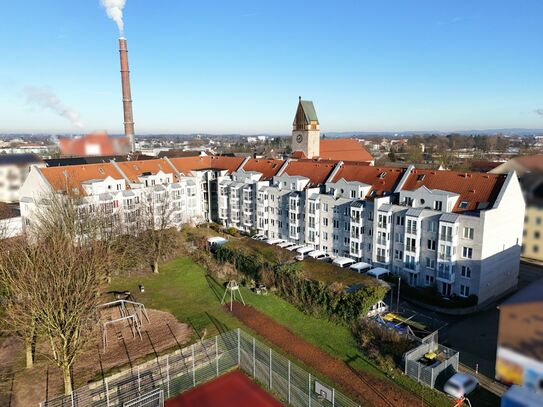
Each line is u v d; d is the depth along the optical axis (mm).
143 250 76938
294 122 133875
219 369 47750
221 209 110438
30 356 46625
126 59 135625
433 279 65062
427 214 64875
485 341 51719
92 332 47188
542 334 17234
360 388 42938
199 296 65938
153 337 53344
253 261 71250
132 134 140500
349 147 144000
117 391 43312
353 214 75625
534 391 17609
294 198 87625
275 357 48906
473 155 99875
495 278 63000
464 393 40750
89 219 69812
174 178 108125
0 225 85375
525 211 32812
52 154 159500
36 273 45031
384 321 53844
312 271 65375
